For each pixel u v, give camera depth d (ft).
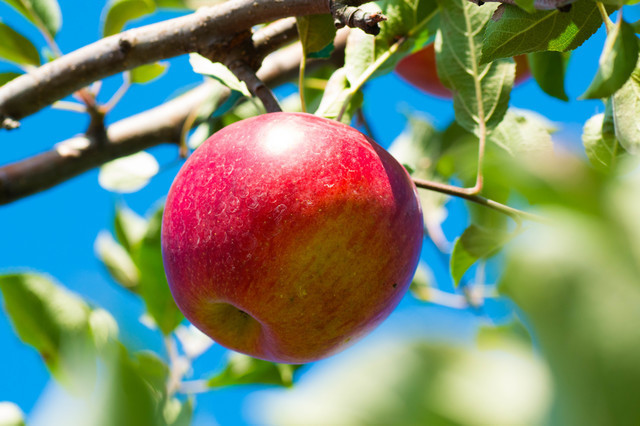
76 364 0.82
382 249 1.73
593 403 0.51
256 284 1.71
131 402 0.80
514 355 0.56
